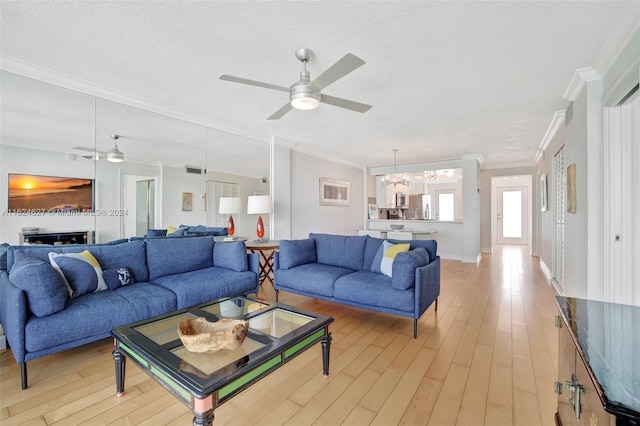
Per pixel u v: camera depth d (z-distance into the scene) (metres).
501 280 4.63
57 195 2.97
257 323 1.92
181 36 1.98
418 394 1.75
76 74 2.54
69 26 1.88
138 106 3.16
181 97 3.05
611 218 2.31
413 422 1.52
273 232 4.94
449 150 5.73
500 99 3.06
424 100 3.09
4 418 1.53
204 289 2.67
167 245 3.04
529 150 5.63
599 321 1.27
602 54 2.15
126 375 1.93
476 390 1.78
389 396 1.73
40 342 1.80
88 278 2.29
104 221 3.27
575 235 2.90
